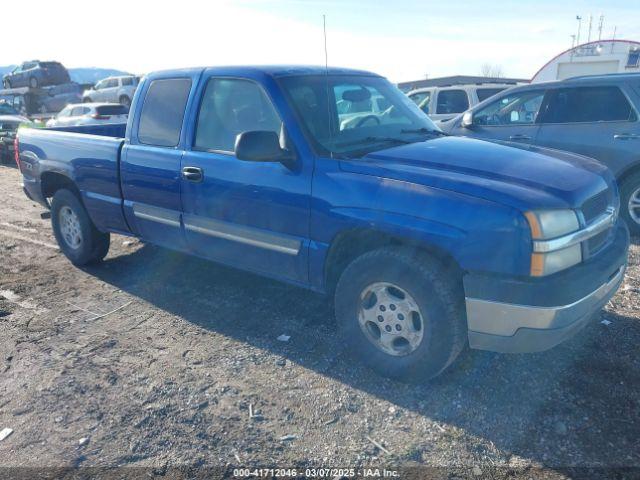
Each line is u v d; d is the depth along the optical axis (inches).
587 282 113.3
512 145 153.8
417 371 125.1
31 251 240.4
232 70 155.1
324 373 135.3
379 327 129.5
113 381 133.5
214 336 155.6
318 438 112.1
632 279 190.4
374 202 123.1
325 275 137.9
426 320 119.8
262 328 159.2
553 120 261.3
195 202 159.5
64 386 131.6
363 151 138.4
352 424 116.3
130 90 1025.5
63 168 201.0
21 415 121.5
